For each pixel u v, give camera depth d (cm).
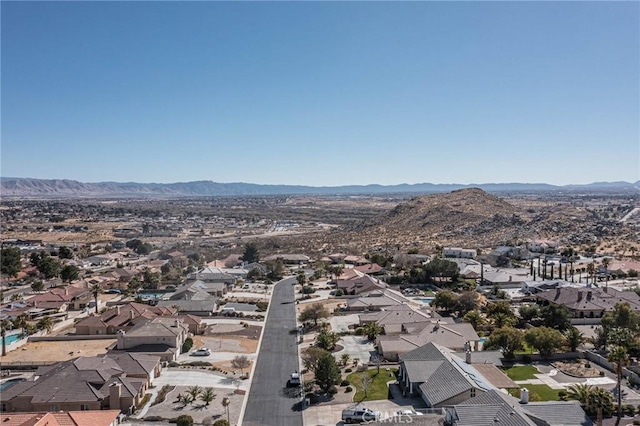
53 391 6644
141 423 6231
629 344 6688
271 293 14675
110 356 7838
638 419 5891
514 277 14938
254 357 8912
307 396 6969
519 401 5472
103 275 17350
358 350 9088
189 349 9381
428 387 6450
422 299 13188
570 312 10406
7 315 12381
